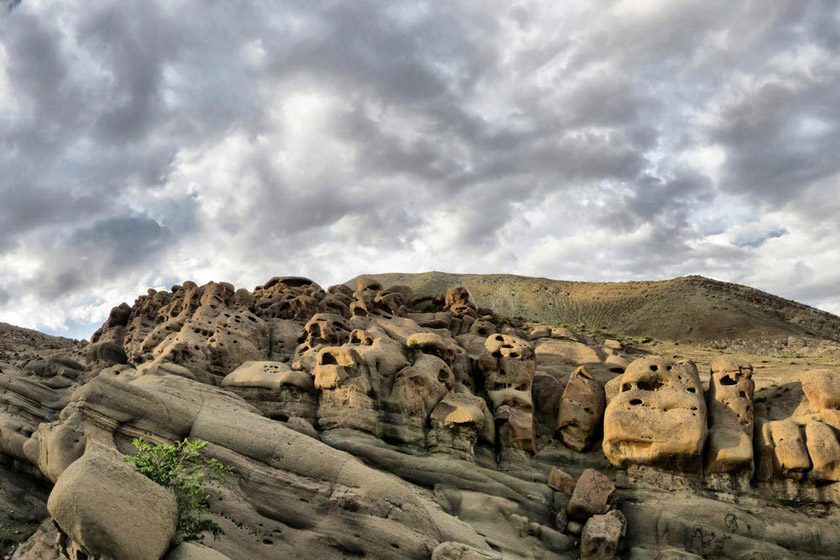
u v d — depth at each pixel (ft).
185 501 68.69
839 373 112.98
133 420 86.38
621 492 104.37
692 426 104.83
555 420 118.52
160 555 60.90
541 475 106.83
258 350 130.11
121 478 61.82
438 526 82.02
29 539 83.76
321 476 83.20
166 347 124.77
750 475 104.94
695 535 96.32
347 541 77.61
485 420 110.93
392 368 111.45
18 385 106.52
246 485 81.41
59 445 82.38
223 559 63.10
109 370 114.52
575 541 94.94
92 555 59.06
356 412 104.22
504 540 89.86
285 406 107.14
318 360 111.24
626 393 112.16
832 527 98.48
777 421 109.81
